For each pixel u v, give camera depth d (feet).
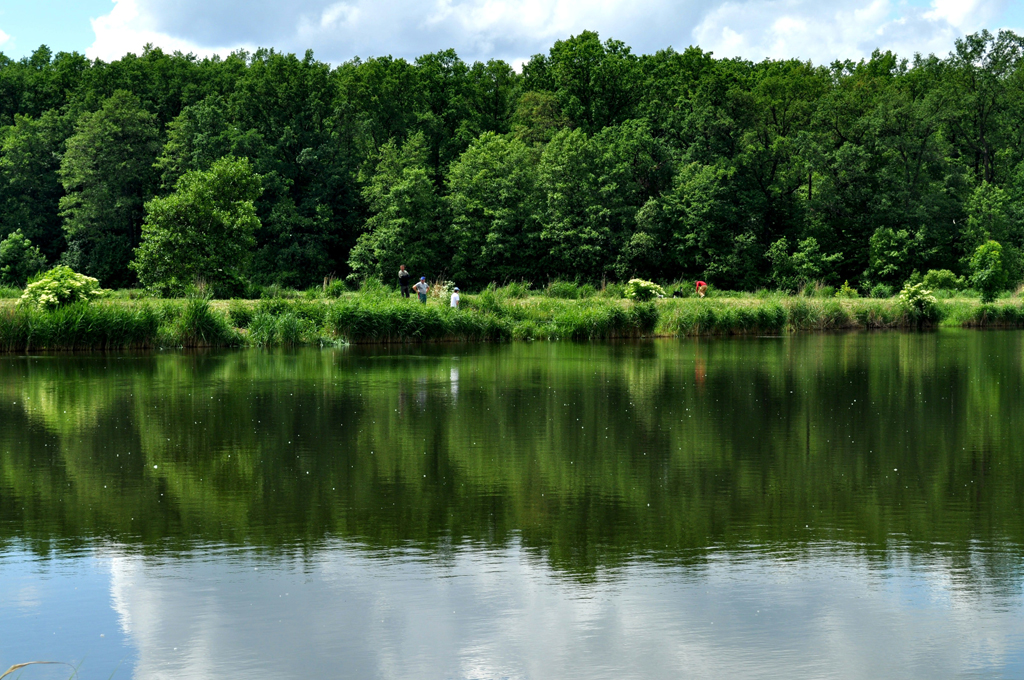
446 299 117.80
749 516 27.81
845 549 24.52
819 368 74.64
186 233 130.93
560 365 77.25
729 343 104.37
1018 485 31.89
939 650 18.13
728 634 18.90
